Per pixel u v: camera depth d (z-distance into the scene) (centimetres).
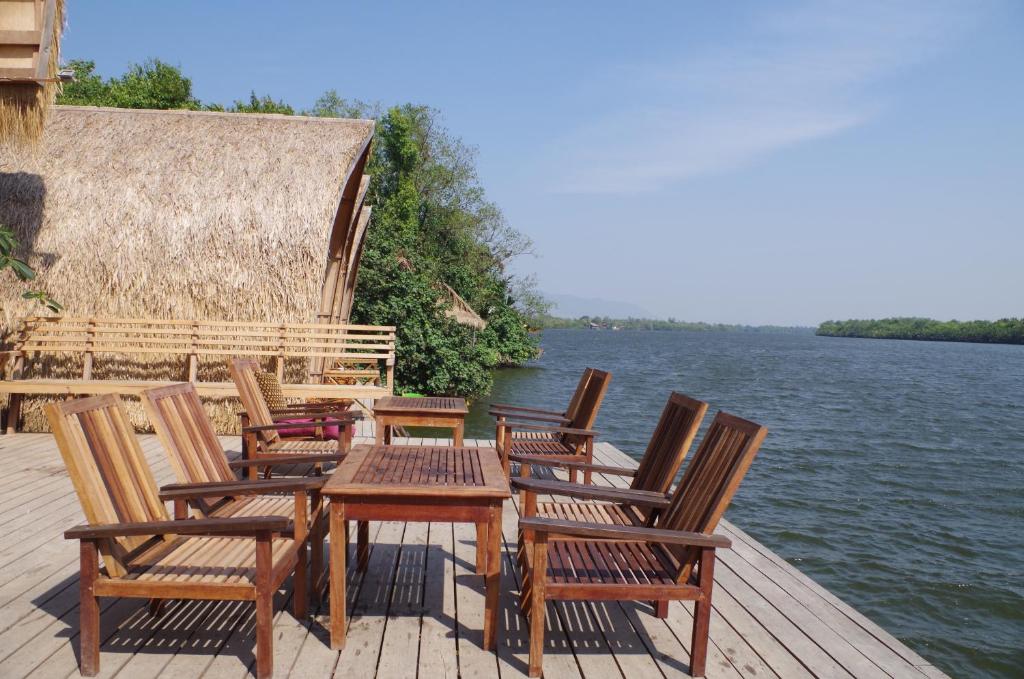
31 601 363
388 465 366
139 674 291
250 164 958
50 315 873
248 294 895
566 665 311
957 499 1330
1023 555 1029
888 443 1925
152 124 1015
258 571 284
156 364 899
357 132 1034
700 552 303
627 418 2206
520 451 619
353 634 333
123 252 880
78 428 295
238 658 307
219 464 418
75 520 505
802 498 1293
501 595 389
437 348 2153
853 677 304
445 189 3684
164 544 330
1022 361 7831
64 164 921
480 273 3766
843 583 910
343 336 913
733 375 4328
